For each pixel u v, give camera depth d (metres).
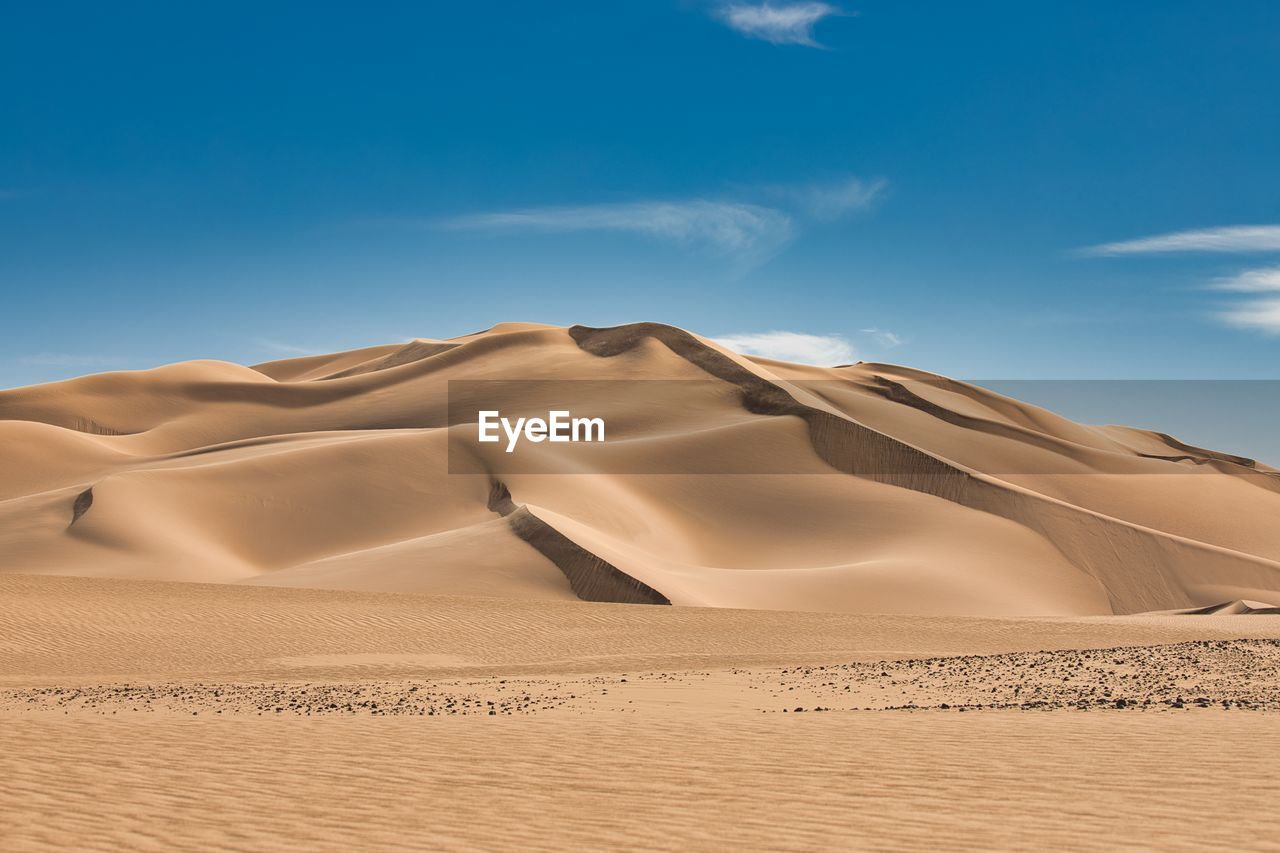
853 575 53.44
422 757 9.96
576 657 24.88
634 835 7.27
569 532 48.41
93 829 7.36
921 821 7.52
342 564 48.91
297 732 11.39
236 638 26.64
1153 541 71.56
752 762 9.63
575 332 125.38
